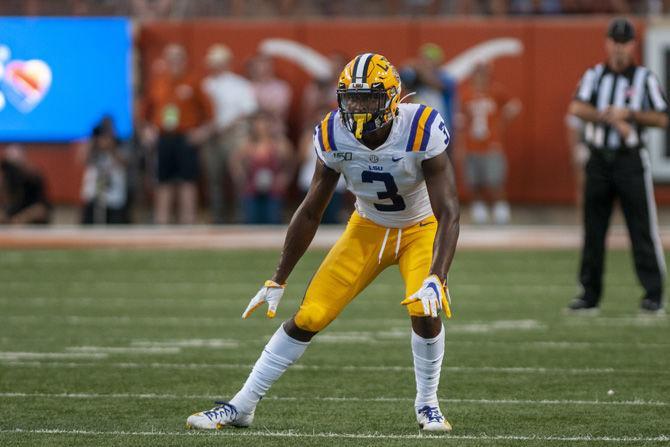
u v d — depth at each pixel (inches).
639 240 1130.7
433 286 586.6
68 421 685.9
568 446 615.5
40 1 2090.3
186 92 1891.0
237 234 1807.3
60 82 2050.9
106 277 1483.8
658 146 2023.9
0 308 1234.0
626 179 1105.4
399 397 766.5
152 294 1337.4
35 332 1072.2
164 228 1893.5
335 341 1016.9
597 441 627.8
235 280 1450.5
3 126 2050.9
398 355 941.8
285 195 2055.9
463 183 2007.9
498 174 1969.7
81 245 1781.5
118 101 2057.1
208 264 1599.4
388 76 599.5
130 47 2049.7
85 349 973.8
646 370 866.1
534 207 2070.6
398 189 623.5
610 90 1090.1
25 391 788.0
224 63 1947.6
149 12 2128.4
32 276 1493.6
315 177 631.8
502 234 1825.8
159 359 923.4
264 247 1756.9
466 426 670.5
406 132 610.5
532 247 1756.9
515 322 1115.9
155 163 1911.9
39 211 1898.4
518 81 2060.8
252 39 2070.6
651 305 1147.3
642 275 1146.0
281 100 1979.6
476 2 2133.4
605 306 1217.4
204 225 1988.2
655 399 755.4
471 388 798.5
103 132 1895.9
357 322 1132.5
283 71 2070.6
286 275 639.1
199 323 1130.7
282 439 631.8
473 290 1348.4
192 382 823.7
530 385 808.9
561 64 2054.6
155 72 2065.7
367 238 642.8
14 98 2049.7
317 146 625.9
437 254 597.9
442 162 613.6
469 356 933.2
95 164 1892.2
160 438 634.8
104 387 803.4
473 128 1961.1
